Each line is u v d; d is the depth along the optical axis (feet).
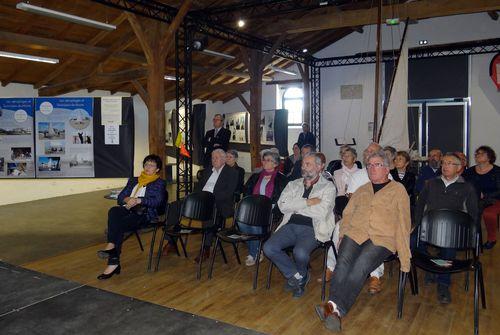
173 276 13.10
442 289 11.10
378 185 10.64
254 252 14.14
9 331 9.60
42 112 20.88
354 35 39.83
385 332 9.45
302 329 9.62
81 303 11.11
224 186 15.06
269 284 12.07
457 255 14.99
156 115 23.59
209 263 14.26
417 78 37.09
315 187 11.84
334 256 12.30
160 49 23.62
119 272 13.29
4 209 25.30
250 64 34.17
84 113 20.61
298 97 43.70
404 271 9.95
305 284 11.46
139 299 11.35
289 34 34.96
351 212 10.89
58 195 30.83
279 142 37.35
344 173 15.35
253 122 34.47
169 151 38.86
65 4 22.89
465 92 35.40
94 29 26.40
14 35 23.89
